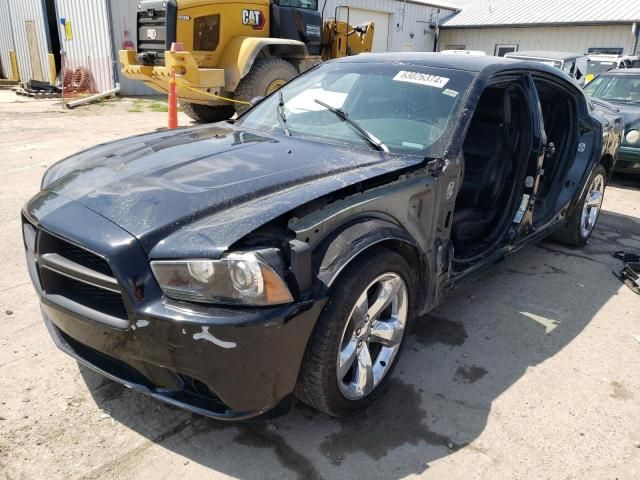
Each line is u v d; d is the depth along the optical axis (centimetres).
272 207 217
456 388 288
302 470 229
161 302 204
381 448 243
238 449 238
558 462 239
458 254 340
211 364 202
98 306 222
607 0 2052
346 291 226
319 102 346
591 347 335
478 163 387
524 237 390
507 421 264
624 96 788
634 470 237
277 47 966
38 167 674
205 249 201
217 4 894
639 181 786
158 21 896
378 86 340
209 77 862
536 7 2191
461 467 234
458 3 2545
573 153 456
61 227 223
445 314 366
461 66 339
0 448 229
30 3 1781
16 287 366
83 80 1558
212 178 248
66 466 223
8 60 2067
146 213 221
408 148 300
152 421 251
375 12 2089
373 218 248
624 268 448
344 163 274
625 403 281
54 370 282
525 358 319
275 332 203
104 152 301
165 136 330
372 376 259
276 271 203
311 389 232
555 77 412
